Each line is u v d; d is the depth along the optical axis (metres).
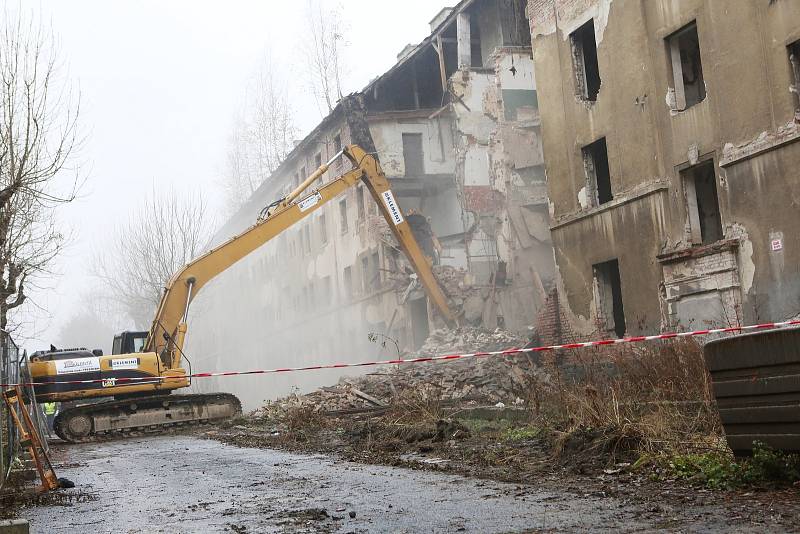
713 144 16.97
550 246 31.77
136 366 21.70
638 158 19.06
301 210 24.33
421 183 37.81
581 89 21.55
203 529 6.36
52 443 21.48
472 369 22.84
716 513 5.71
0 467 9.52
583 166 21.23
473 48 36.72
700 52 17.27
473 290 32.09
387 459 10.51
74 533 6.57
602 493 6.85
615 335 20.47
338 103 38.72
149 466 12.07
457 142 34.00
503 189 32.06
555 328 22.25
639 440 8.48
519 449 10.00
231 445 15.26
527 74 32.94
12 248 19.23
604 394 10.47
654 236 18.61
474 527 5.80
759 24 15.75
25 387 16.19
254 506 7.38
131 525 6.77
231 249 23.11
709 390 9.80
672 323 18.05
